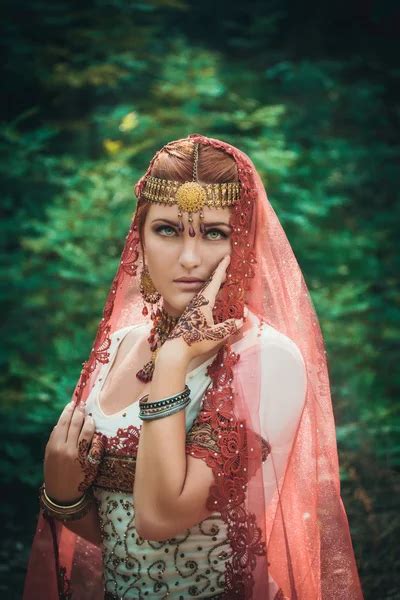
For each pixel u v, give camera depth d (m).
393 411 5.68
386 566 4.02
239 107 8.29
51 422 5.71
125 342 2.40
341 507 2.31
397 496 4.53
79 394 2.33
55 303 6.59
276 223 2.26
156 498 2.00
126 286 2.42
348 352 6.47
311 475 2.24
